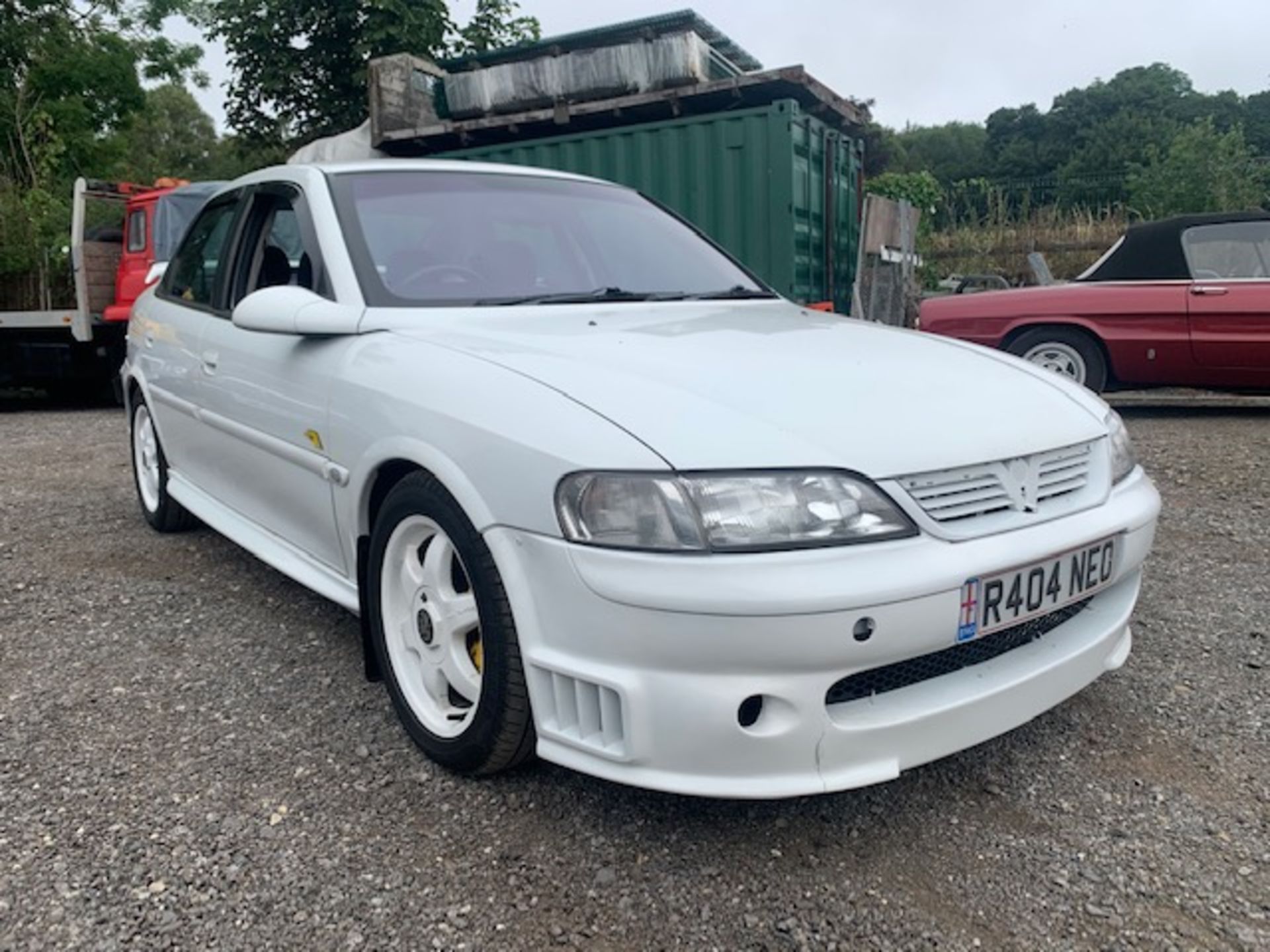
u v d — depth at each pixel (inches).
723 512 74.1
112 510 204.2
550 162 339.9
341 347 108.1
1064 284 304.5
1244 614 134.4
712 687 73.9
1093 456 94.9
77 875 80.7
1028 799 91.0
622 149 322.7
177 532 182.9
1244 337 274.1
